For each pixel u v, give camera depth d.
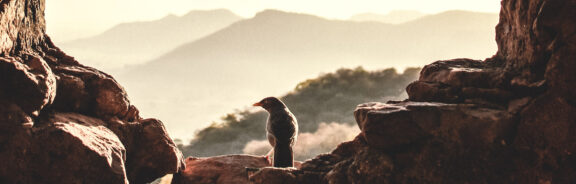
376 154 4.46
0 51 4.10
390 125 4.31
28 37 4.80
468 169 4.03
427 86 4.92
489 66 5.12
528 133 3.93
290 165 6.01
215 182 5.97
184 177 6.09
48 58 5.19
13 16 4.30
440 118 4.20
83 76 5.22
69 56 5.54
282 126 6.11
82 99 5.06
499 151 3.98
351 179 4.57
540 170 3.87
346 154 5.28
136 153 5.39
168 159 5.56
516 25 4.51
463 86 4.70
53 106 4.77
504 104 4.29
